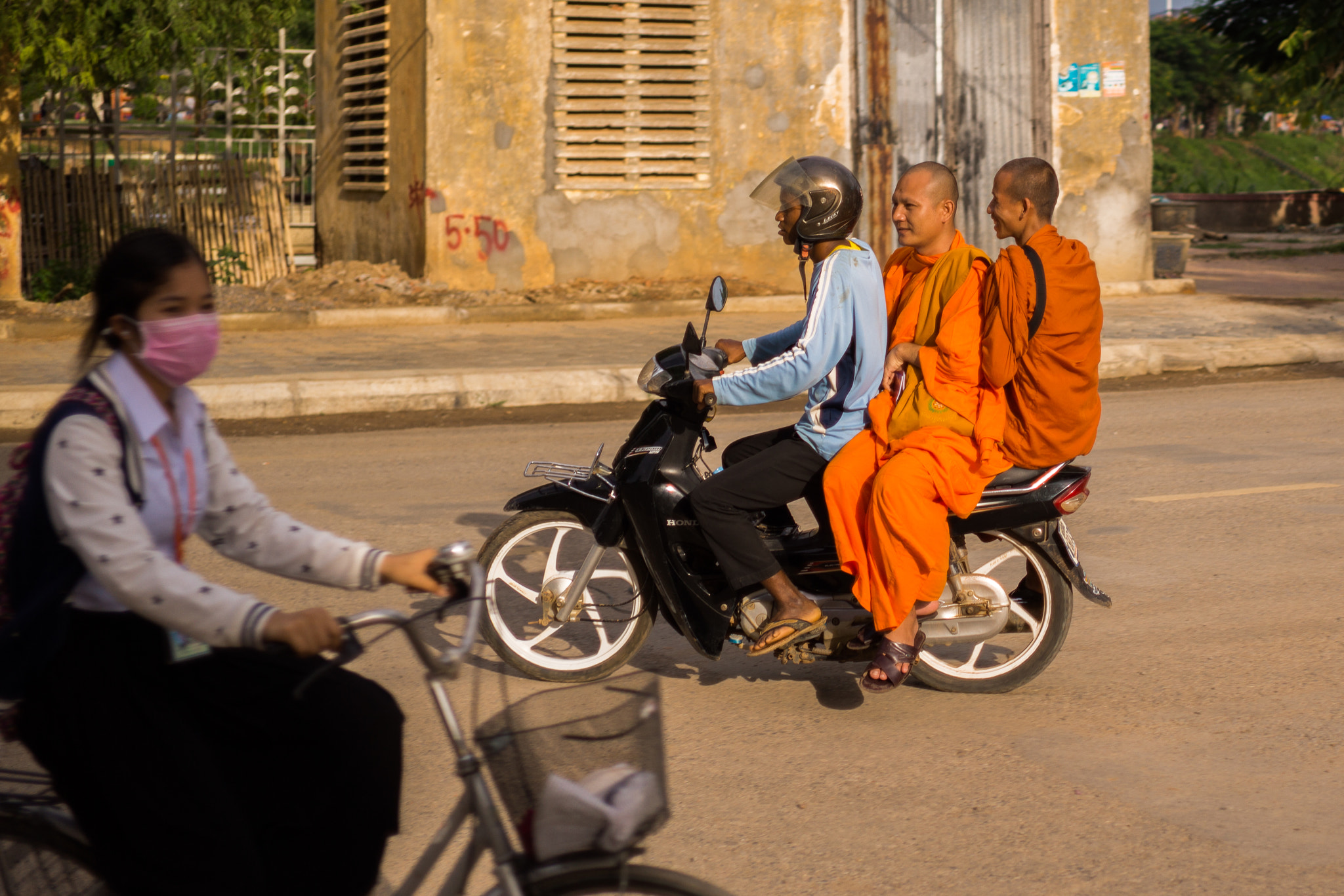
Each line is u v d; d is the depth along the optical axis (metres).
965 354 4.26
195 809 2.29
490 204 15.87
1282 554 6.44
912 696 4.71
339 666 2.51
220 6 13.84
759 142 16.89
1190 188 63.78
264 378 10.48
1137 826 3.66
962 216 17.95
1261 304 16.77
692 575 4.46
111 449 2.25
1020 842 3.56
